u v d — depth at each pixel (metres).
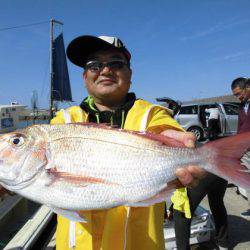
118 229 2.23
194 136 2.23
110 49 2.58
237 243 4.98
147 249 2.29
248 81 6.36
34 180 2.12
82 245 2.24
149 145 2.17
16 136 2.17
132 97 2.77
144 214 2.33
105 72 2.57
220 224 4.71
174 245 4.30
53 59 18.39
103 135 2.18
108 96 2.60
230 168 2.02
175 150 2.15
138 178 2.13
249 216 6.03
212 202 4.70
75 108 2.65
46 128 2.20
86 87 2.71
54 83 18.42
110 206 2.12
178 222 4.14
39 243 4.44
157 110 2.56
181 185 2.17
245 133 2.04
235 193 7.41
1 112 8.59
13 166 2.14
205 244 4.89
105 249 2.20
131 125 2.44
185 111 18.64
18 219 5.85
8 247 3.81
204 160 2.08
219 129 9.02
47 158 2.13
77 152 2.14
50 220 4.88
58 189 2.10
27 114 11.06
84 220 2.09
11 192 2.36
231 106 18.05
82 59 2.73
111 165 2.13
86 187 2.11
